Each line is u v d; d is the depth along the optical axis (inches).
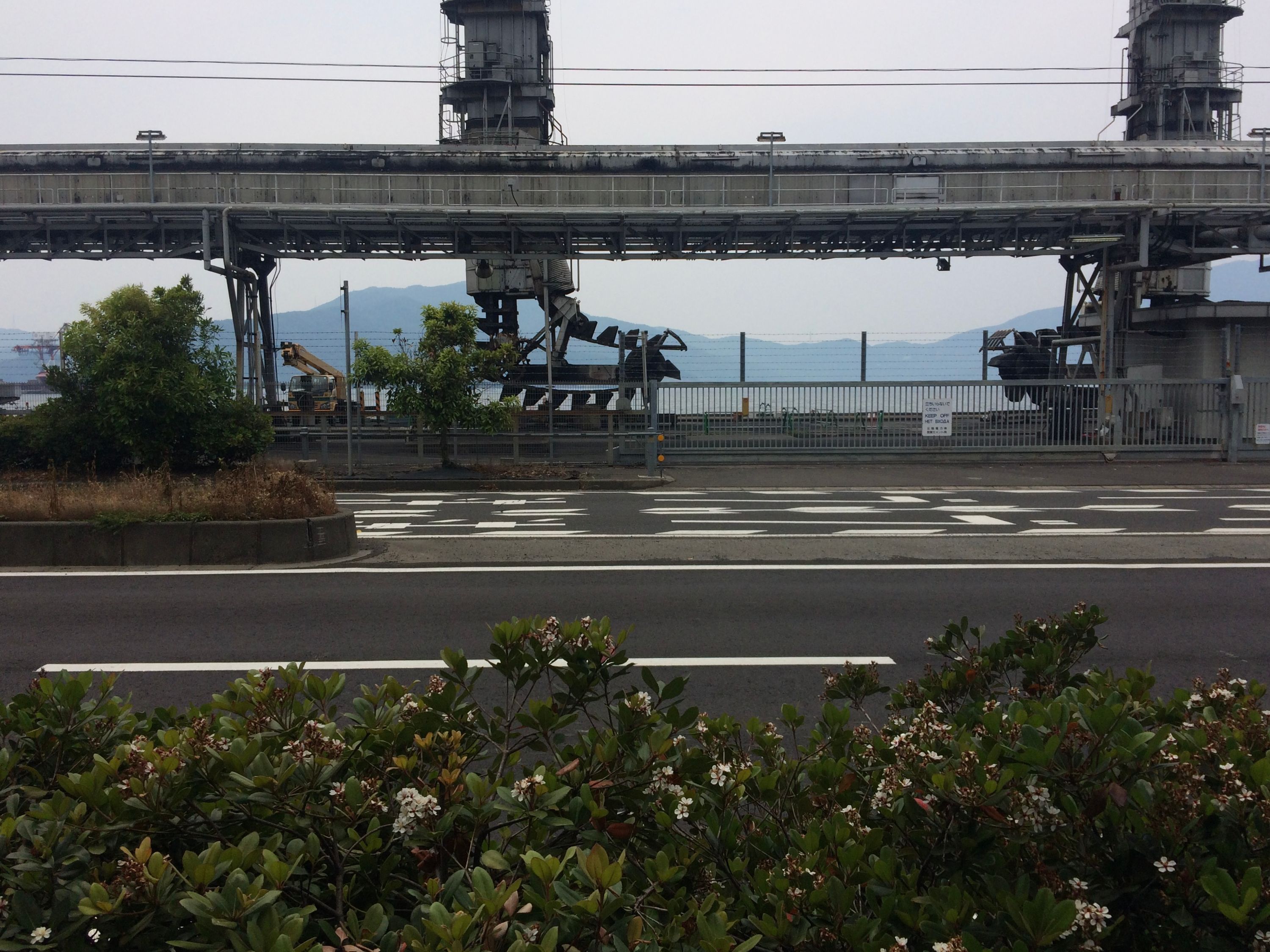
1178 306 1216.2
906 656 305.0
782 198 1142.3
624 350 1066.1
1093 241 1093.1
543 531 587.8
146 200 1106.7
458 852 108.7
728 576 441.1
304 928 97.0
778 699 260.7
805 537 557.0
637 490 850.8
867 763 135.5
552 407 1119.6
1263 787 99.3
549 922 88.7
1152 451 1030.4
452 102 1393.9
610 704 147.3
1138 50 1542.8
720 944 82.5
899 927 90.4
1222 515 645.9
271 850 101.7
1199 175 1146.0
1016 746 109.0
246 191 1119.6
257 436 935.7
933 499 756.6
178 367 882.1
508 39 1381.6
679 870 98.4
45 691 140.6
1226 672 146.2
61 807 103.7
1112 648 312.0
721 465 1028.5
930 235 1206.3
